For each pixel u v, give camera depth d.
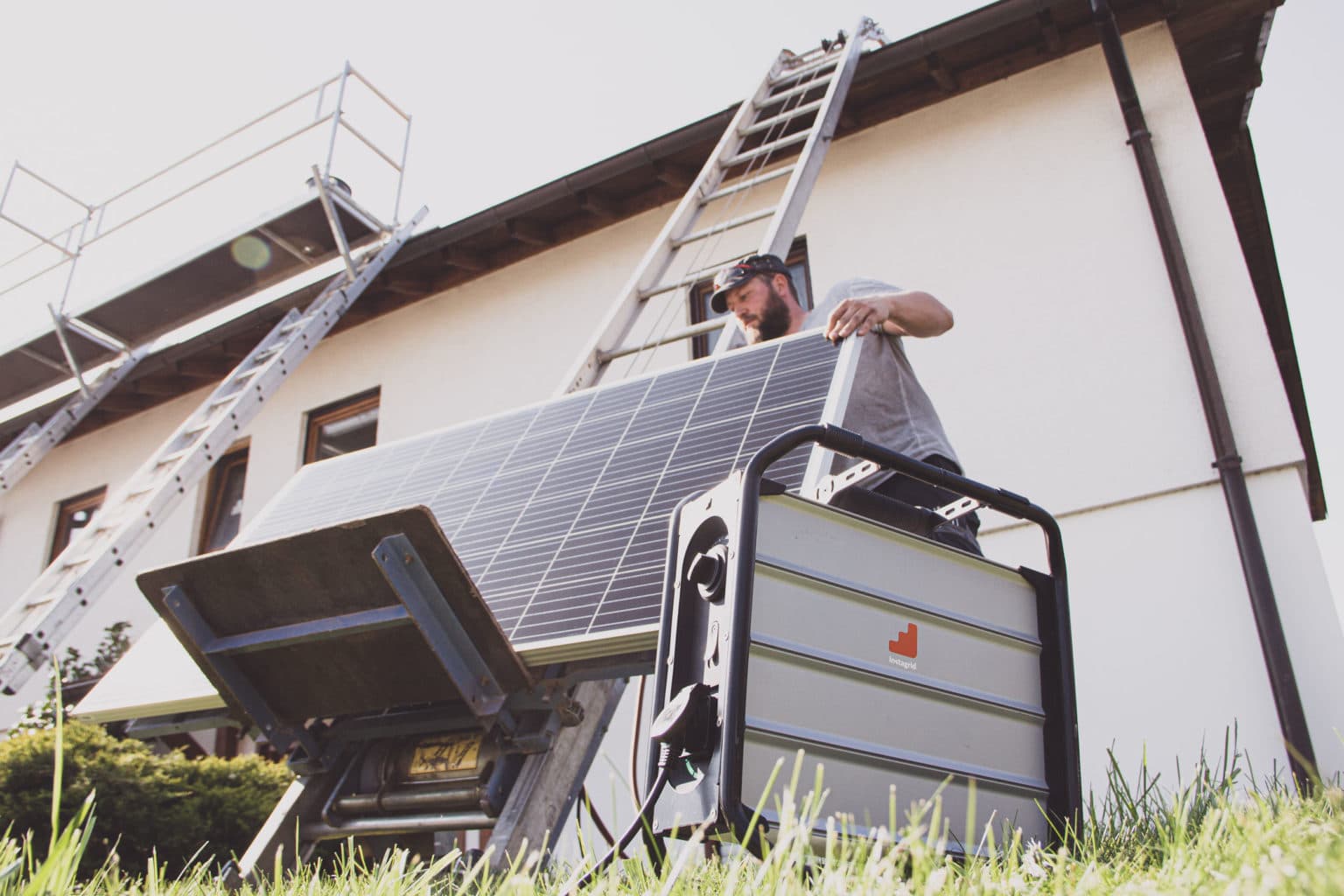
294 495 3.86
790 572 1.62
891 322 3.00
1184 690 4.73
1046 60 6.59
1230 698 4.63
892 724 1.69
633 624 2.12
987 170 6.49
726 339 3.71
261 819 4.27
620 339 4.54
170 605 2.47
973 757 1.80
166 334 9.26
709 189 5.75
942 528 2.38
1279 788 2.18
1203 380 5.21
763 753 1.51
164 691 2.83
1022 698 1.91
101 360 9.45
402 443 3.92
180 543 9.03
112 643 8.59
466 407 7.94
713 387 2.95
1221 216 5.64
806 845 1.33
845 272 6.68
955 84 6.78
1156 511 5.15
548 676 2.33
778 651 1.57
